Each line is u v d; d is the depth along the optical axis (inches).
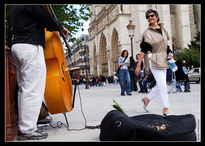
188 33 1653.5
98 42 2240.4
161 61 173.0
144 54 176.9
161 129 106.6
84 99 379.9
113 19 1702.8
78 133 131.7
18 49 117.6
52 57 129.1
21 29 118.8
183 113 185.3
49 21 121.9
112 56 1845.5
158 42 173.2
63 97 128.0
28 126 118.1
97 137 120.0
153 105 252.4
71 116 199.5
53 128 150.9
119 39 1599.4
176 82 430.0
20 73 125.6
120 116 103.7
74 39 506.6
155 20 179.6
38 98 119.9
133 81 472.7
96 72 2498.8
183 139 98.3
